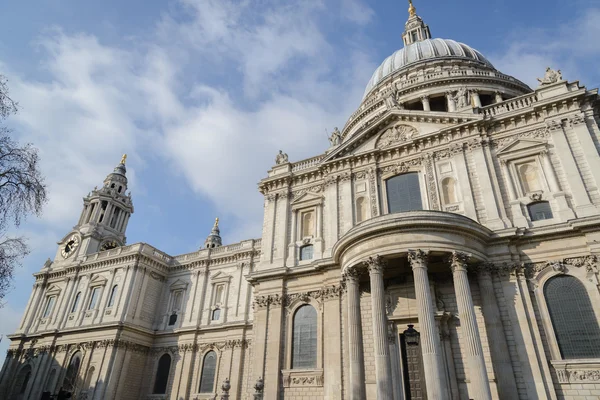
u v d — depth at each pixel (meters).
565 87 28.31
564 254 24.03
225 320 51.53
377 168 33.00
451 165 29.95
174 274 60.22
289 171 37.62
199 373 49.59
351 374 23.41
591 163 25.22
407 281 27.39
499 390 21.61
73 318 57.28
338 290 29.20
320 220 33.75
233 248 57.12
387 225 24.44
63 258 65.75
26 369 57.38
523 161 28.05
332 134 38.84
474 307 24.70
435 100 49.19
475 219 27.03
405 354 25.78
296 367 29.00
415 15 72.00
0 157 18.59
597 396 20.52
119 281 56.53
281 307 31.23
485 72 50.91
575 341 22.17
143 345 54.00
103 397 47.38
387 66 60.94
